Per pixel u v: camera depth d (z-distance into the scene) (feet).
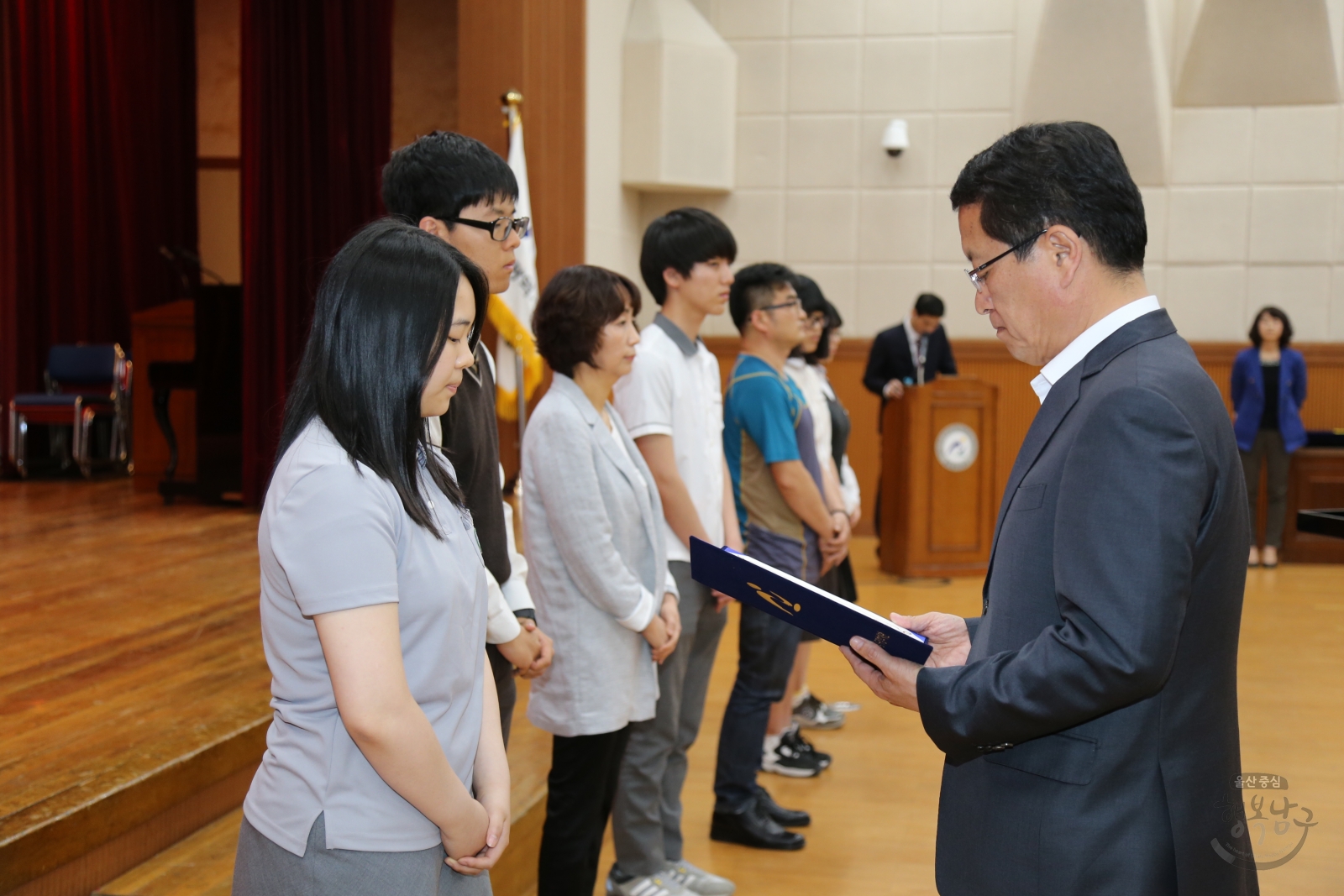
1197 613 3.73
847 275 23.99
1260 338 20.61
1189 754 3.76
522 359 16.70
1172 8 22.36
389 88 22.16
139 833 6.59
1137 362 3.74
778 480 9.32
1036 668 3.58
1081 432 3.69
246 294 18.37
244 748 7.50
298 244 18.98
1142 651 3.40
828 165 23.86
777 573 4.46
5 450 21.67
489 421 5.82
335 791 3.76
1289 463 20.83
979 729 3.71
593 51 20.51
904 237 23.76
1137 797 3.74
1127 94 22.21
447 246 4.07
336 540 3.60
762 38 23.88
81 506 18.34
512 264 5.82
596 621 6.73
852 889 8.50
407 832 3.81
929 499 19.22
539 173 17.40
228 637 9.86
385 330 3.82
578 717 6.66
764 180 24.07
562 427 6.66
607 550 6.56
